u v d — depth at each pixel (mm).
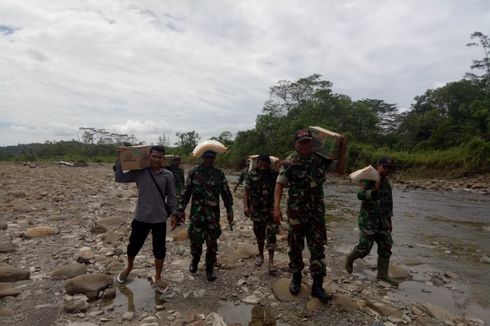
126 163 4914
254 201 6012
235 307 4652
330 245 8430
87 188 17688
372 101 66312
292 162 4715
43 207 11352
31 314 4270
